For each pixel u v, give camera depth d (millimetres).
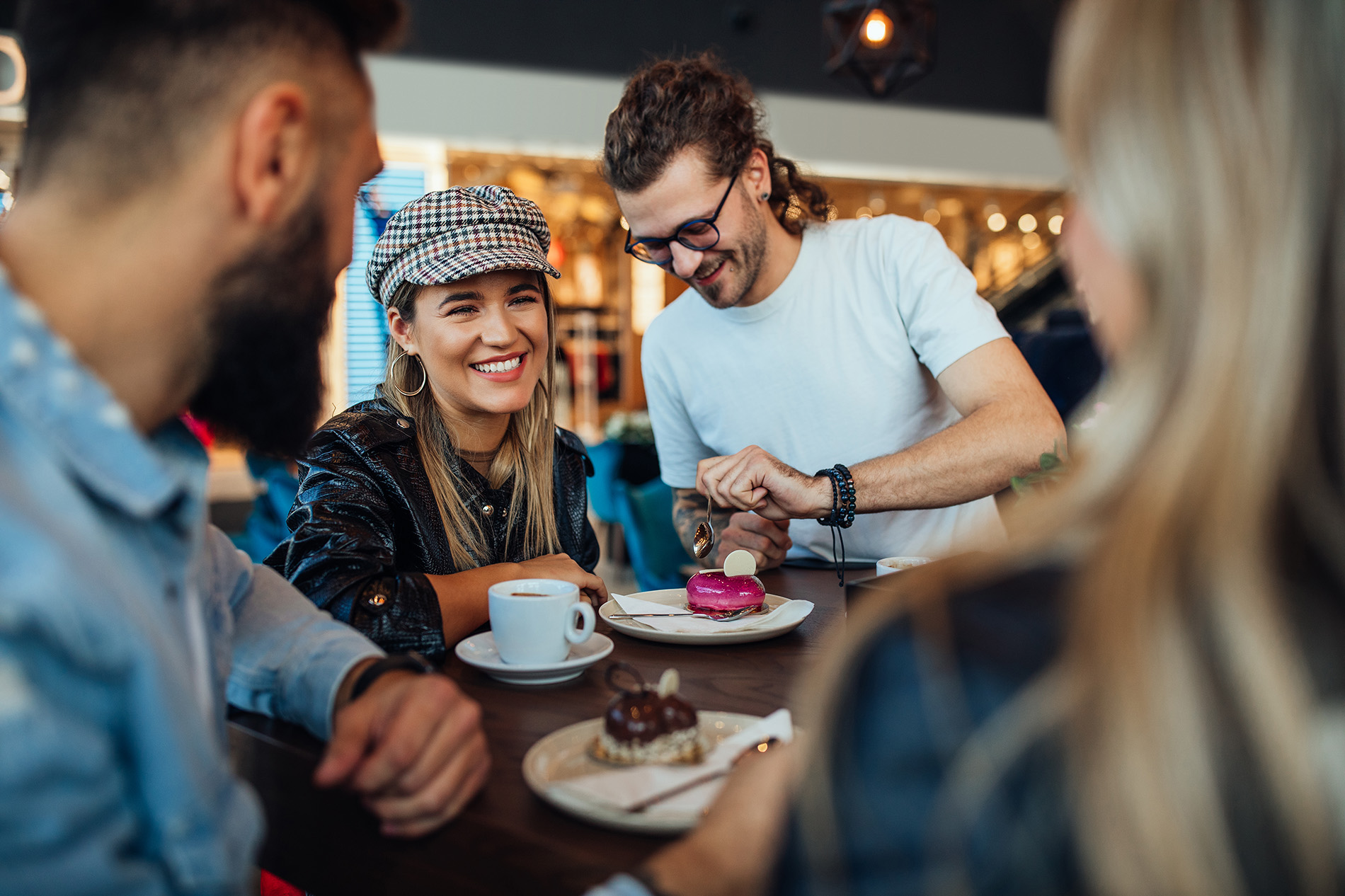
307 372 677
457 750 734
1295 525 339
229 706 964
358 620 1105
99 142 561
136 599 538
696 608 1287
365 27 663
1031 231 9109
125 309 578
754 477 1472
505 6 6902
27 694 454
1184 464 339
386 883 760
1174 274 357
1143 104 364
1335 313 339
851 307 1835
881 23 3639
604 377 9688
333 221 663
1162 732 318
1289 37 344
